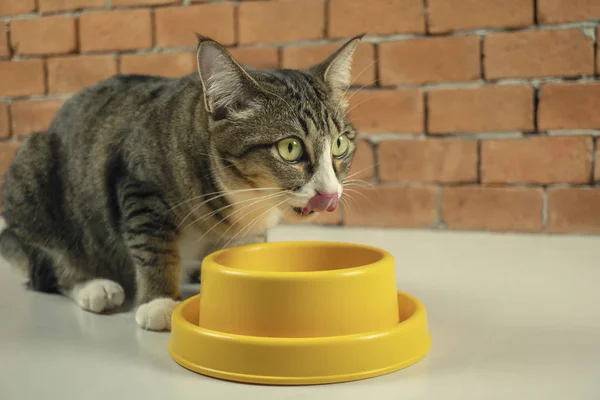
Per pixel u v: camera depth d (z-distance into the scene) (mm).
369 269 921
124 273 1320
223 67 1085
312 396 810
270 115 1096
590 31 1873
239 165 1113
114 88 1335
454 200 2027
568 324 1089
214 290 939
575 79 1900
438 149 2020
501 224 1997
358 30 2045
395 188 2068
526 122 1944
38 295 1346
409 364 908
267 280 888
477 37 1954
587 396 801
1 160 2377
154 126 1171
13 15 2320
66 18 2275
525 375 873
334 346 849
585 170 1911
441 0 1965
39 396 829
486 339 1021
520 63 1933
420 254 1684
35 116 2354
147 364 940
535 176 1951
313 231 2043
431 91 2004
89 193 1253
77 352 996
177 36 2197
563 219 1943
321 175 1089
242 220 1192
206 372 886
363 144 2068
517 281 1384
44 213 1317
